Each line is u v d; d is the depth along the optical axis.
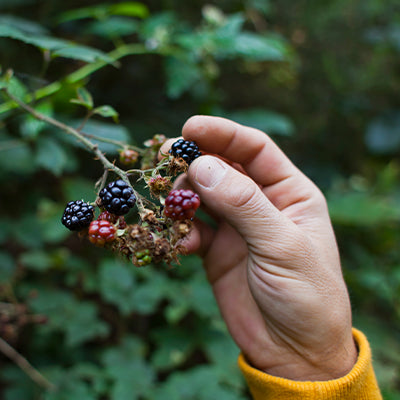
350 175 0.78
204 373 0.33
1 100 0.28
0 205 0.40
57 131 0.30
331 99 0.72
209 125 0.25
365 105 0.73
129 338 0.35
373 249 0.60
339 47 0.71
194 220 0.29
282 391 0.22
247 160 0.26
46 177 0.42
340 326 0.22
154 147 0.25
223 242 0.28
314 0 0.64
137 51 0.35
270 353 0.25
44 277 0.37
